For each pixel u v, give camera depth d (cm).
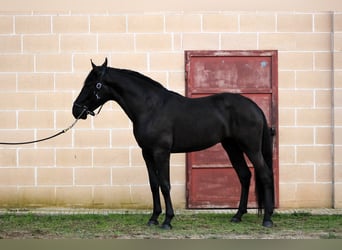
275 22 920
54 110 918
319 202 922
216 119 768
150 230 768
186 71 911
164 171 761
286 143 920
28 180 918
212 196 916
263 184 779
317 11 921
